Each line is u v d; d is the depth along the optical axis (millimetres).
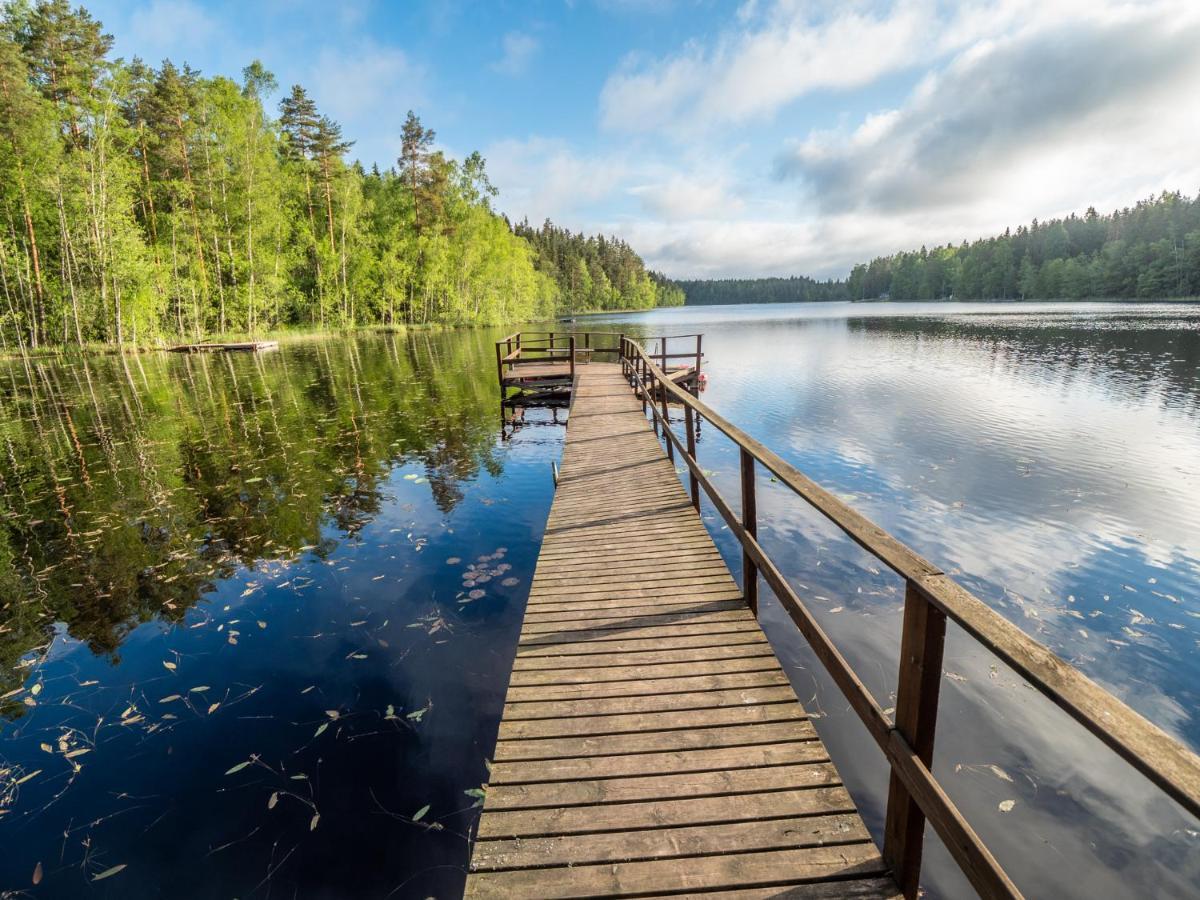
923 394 16031
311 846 2625
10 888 2445
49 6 25906
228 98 33000
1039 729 3342
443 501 7406
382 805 2840
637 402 12164
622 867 1958
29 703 3658
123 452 10070
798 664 4000
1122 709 954
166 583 5281
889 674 3842
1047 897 2426
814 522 6715
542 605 3879
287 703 3611
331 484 8125
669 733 2609
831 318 70625
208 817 2785
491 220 54812
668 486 6484
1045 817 2779
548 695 2914
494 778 2373
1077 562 5621
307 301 42062
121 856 2586
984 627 1236
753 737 2562
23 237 26656
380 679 3832
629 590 4043
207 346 29547
